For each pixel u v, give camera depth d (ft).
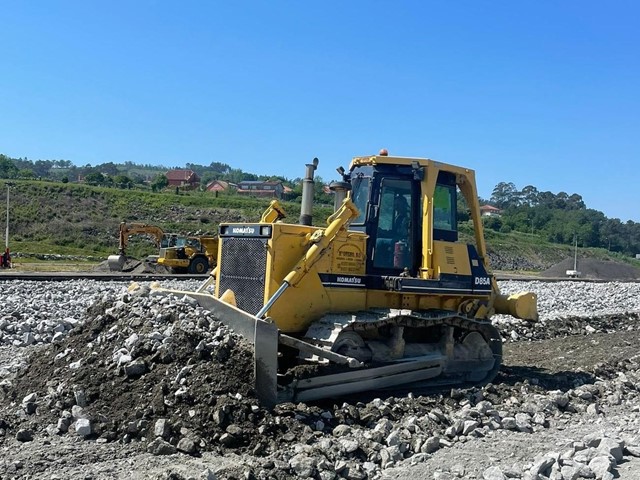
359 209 30.73
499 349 32.99
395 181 30.73
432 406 26.12
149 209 198.59
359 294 29.63
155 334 24.43
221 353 23.76
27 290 55.36
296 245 28.07
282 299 27.37
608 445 22.21
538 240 256.52
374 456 21.17
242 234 28.63
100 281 68.95
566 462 21.02
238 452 20.84
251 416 22.15
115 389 22.89
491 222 267.18
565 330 54.39
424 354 30.53
